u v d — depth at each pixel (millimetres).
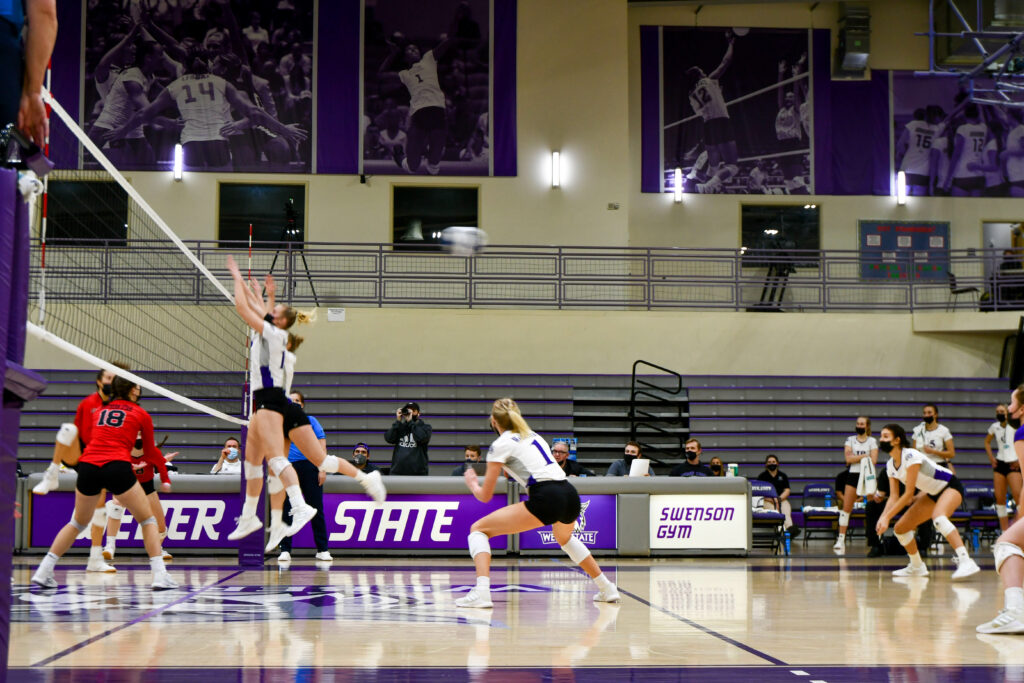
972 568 8430
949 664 4102
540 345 17438
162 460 7254
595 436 17094
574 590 7332
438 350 17250
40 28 2461
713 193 21188
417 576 8391
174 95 19688
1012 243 21312
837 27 21406
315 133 19938
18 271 2580
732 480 11109
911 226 21266
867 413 17406
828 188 21250
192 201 19562
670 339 17641
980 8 18781
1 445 2389
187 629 5066
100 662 4023
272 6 20031
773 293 20703
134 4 19719
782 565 10125
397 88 20141
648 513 10961
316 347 17094
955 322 17641
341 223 19875
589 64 20469
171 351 15203
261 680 3635
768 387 17484
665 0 20828
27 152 2553
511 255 18562
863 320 17938
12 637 4762
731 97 21344
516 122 20250
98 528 8570
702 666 4008
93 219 18297
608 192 20219
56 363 16266
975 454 17281
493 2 20391
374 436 16609
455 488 10734
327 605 6195
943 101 21422
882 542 11906
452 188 20125
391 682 3609
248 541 9258
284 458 5891
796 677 3771
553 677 3734
